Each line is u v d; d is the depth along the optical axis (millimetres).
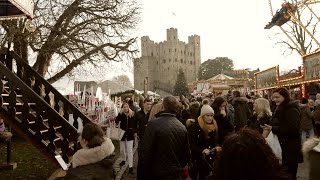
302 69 22062
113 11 22391
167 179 4691
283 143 5879
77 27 21984
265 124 6480
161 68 156625
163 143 4727
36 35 20578
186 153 4961
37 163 10781
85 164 3684
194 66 165250
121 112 10516
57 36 21406
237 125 10570
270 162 1896
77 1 21453
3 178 8609
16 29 17594
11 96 7988
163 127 4777
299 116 5875
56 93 10781
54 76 22266
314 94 20859
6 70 7973
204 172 5965
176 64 156125
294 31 37531
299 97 23438
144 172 4836
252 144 1923
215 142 6203
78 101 21844
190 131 6113
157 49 157500
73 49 21359
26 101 7984
